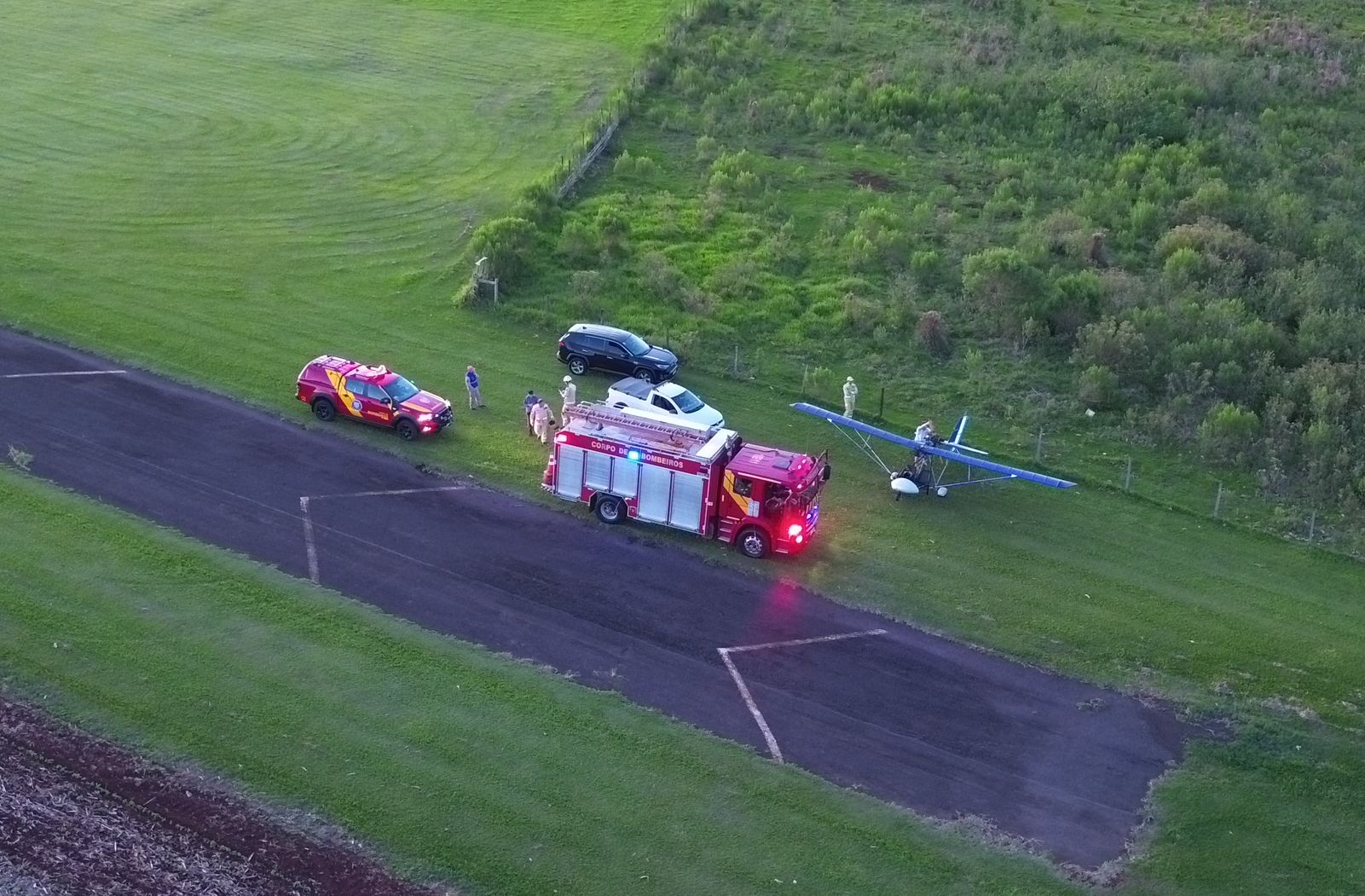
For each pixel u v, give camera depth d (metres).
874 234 54.50
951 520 35.81
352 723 25.84
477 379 38.94
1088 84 68.38
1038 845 24.44
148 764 24.31
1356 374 44.38
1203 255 52.38
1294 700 29.41
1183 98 67.44
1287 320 49.38
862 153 63.28
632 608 30.39
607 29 76.94
